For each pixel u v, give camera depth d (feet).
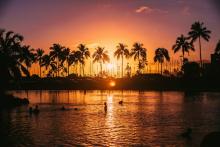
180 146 93.71
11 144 98.68
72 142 99.71
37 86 453.58
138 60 545.85
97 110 186.39
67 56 556.92
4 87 230.27
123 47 536.83
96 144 96.99
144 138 104.17
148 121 140.36
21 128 125.80
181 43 417.28
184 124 131.44
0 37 238.27
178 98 267.18
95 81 487.20
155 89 403.95
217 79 354.54
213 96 281.33
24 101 229.25
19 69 237.45
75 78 554.46
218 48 320.50
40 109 193.57
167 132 113.91
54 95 322.96
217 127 123.85
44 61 556.51
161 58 511.81
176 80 403.95
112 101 246.06
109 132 114.93
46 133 114.62
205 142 71.87
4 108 200.64
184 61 420.36
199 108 193.36
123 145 95.55
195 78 377.91
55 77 555.28
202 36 380.37
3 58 230.07
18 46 240.12
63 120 145.79
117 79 492.13
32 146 95.71
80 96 306.14
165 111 178.60
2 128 126.21
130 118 150.30
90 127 126.00
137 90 403.54
